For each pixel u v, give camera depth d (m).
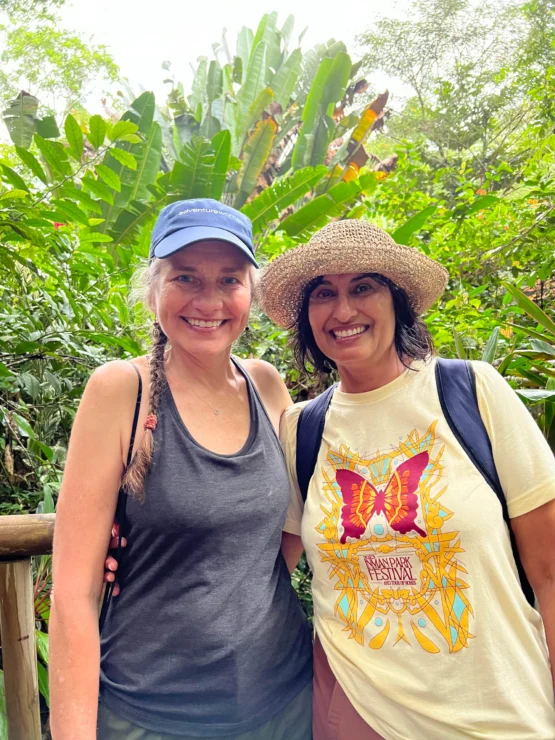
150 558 1.08
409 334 1.25
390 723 1.07
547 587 1.09
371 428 1.20
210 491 1.08
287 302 1.38
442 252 3.19
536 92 3.33
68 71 16.12
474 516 1.05
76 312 2.29
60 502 1.06
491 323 2.45
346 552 1.15
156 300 1.20
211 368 1.21
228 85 8.94
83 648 1.01
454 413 1.13
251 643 1.10
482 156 11.16
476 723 1.01
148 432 1.08
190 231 1.13
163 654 1.08
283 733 1.18
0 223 2.04
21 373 2.08
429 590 1.07
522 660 1.04
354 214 4.36
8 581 1.35
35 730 1.40
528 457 1.09
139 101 5.20
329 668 1.19
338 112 8.35
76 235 2.62
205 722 1.08
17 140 4.67
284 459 1.28
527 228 3.16
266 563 1.16
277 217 5.25
